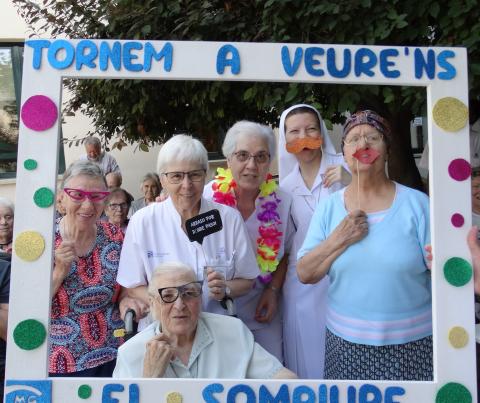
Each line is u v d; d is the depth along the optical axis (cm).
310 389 146
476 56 254
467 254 150
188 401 145
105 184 201
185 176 192
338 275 178
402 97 269
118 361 171
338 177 233
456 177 151
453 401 147
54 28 379
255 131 222
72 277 196
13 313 144
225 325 181
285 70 153
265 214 230
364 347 174
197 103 318
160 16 307
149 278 199
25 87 148
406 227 171
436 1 252
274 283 235
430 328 175
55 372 193
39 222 146
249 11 303
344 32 265
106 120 393
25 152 147
